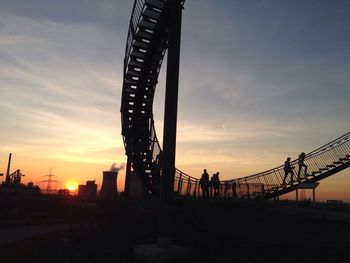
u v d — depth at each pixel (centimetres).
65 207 3931
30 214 3509
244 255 1048
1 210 3325
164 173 1197
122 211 2731
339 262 921
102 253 1209
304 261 952
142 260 1112
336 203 2331
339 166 2314
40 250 1523
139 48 1881
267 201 2167
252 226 1476
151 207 3269
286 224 1455
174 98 1259
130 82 2088
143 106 2223
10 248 1612
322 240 1178
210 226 1540
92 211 3023
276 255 1026
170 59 1285
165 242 1130
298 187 2316
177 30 1316
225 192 2358
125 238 1502
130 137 2269
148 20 1744
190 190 2278
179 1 1340
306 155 2366
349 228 1302
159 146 2191
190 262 1034
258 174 2495
